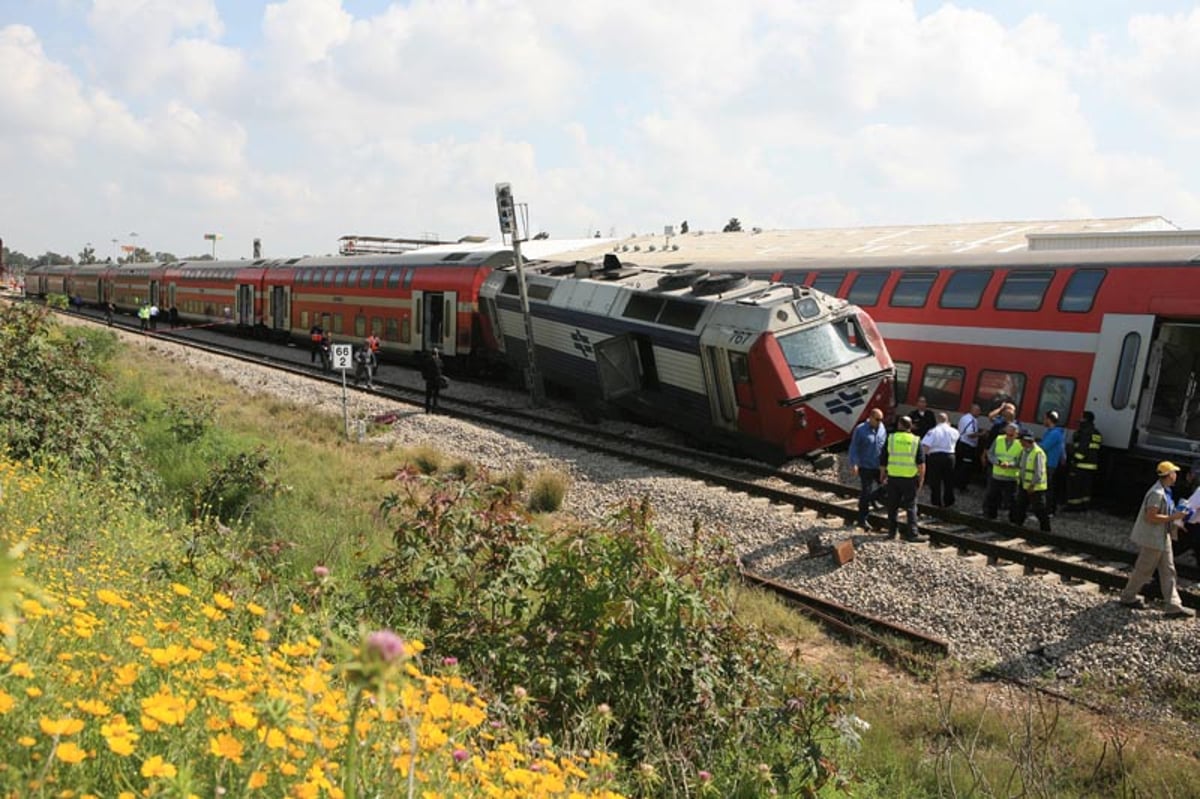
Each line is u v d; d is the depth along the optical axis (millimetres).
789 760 5570
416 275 31797
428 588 6094
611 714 5383
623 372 20797
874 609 10422
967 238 37906
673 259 45344
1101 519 14922
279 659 4137
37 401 11703
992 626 9727
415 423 21250
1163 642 9055
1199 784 6742
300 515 11328
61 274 69375
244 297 44750
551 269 25156
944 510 14070
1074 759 7070
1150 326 15180
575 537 5914
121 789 2865
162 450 14695
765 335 16797
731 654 6012
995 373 17500
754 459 18078
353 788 2352
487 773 3623
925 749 7152
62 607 4105
